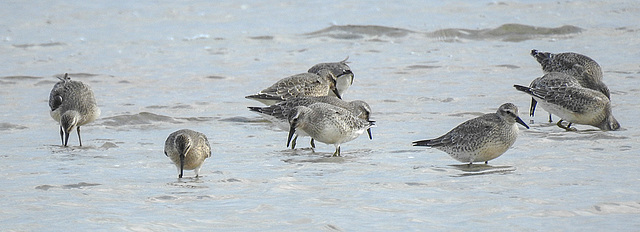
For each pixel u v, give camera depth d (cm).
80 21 3316
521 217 1063
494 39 2983
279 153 1573
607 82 2236
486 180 1284
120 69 2572
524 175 1312
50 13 3434
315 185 1270
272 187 1257
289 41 2997
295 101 1762
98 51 2836
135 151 1585
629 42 2847
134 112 1995
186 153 1320
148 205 1153
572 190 1197
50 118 1936
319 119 1533
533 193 1188
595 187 1211
